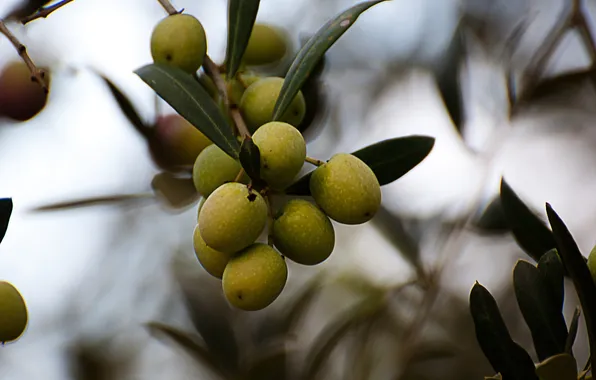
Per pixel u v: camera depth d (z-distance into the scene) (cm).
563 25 65
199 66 51
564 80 64
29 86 60
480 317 48
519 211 53
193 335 65
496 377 47
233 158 46
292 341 65
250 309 46
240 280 46
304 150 46
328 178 46
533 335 48
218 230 45
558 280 48
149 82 47
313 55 48
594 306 45
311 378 63
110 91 57
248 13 51
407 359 65
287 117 51
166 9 51
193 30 51
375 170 49
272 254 46
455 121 65
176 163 57
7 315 50
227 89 51
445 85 65
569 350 47
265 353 63
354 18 48
